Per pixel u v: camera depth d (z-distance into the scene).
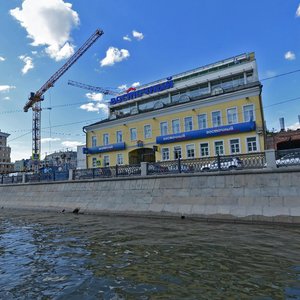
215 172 13.59
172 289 5.23
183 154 29.88
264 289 5.08
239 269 6.14
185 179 14.43
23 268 6.80
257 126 25.75
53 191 20.75
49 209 19.78
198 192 13.80
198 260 6.89
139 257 7.36
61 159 70.00
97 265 6.84
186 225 11.92
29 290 5.44
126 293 5.14
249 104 26.38
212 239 9.08
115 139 36.03
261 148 25.41
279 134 28.09
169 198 14.58
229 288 5.18
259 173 12.46
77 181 19.36
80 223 13.65
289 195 11.49
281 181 11.88
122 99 42.22
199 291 5.10
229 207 12.59
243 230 10.42
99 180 18.08
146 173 16.23
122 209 15.93
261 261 6.64
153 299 4.86
